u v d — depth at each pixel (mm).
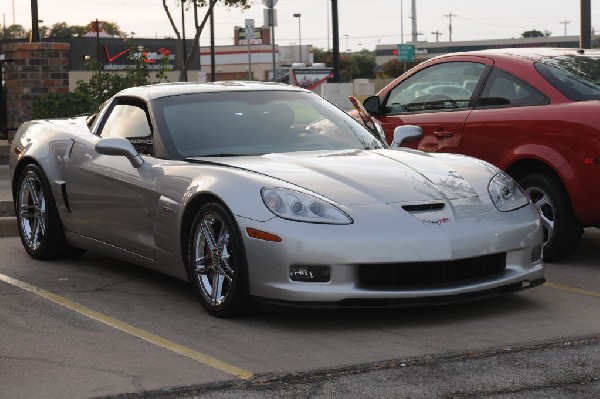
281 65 86188
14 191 8320
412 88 9047
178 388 4594
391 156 6516
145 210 6645
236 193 5852
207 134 6746
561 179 7535
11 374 4855
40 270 7633
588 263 7844
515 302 6438
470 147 8273
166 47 55719
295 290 5586
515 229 5969
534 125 7746
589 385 4598
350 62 98250
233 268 5867
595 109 7410
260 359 5102
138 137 6988
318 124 7031
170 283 7117
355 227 5594
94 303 6477
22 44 17656
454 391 4523
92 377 4793
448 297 5703
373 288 5621
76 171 7430
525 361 5004
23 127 8500
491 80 8328
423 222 5676
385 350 5250
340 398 4434
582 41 17859
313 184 5859
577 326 5758
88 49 52375
